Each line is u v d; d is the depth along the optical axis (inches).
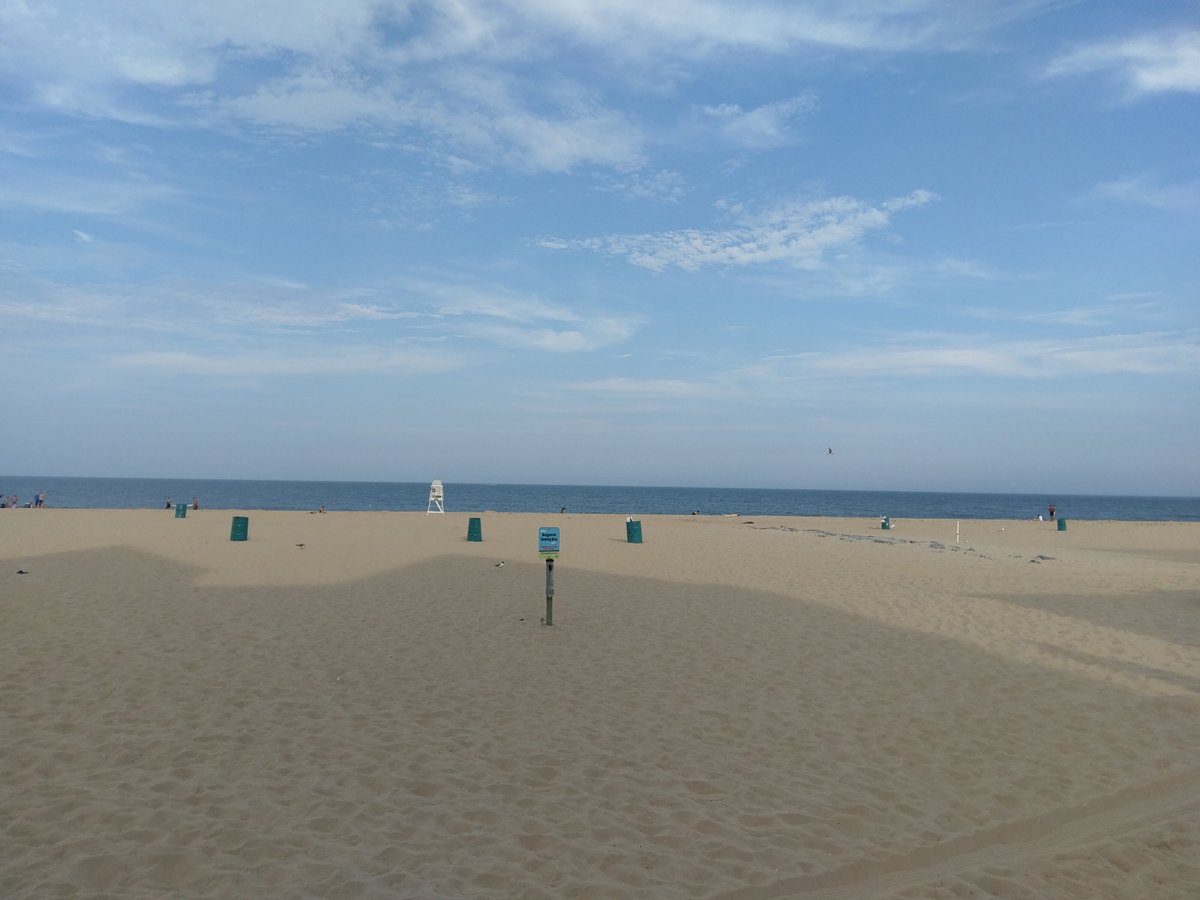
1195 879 180.2
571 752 251.0
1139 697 321.4
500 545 935.0
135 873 168.2
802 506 4389.8
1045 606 530.9
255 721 270.5
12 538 879.1
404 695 306.8
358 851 181.9
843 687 331.0
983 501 6274.6
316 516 1574.8
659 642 406.6
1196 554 1036.5
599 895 166.2
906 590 600.1
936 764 247.8
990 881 177.6
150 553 749.3
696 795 220.4
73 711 273.0
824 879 176.7
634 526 1045.8
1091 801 221.9
